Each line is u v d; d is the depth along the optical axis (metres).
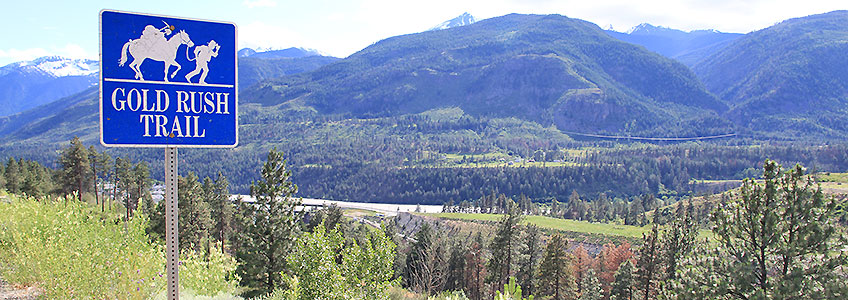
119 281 7.93
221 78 5.09
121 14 4.77
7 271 9.50
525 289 61.25
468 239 85.56
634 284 47.09
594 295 55.97
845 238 16.59
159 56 4.86
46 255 8.36
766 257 17.64
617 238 105.38
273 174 34.97
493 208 183.62
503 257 53.12
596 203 175.88
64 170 61.94
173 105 4.91
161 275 8.82
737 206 18.50
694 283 18.22
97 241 9.34
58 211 11.36
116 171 74.31
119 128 4.73
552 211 172.12
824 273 16.41
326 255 9.53
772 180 17.66
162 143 4.86
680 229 41.88
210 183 67.50
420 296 20.08
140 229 10.48
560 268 53.94
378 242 10.30
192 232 45.72
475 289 59.75
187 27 4.98
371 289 9.99
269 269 33.06
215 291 11.17
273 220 33.47
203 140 5.02
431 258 42.75
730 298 17.56
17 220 11.19
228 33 5.14
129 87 4.77
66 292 7.52
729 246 18.48
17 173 65.50
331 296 9.13
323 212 62.19
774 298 16.28
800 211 17.06
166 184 4.88
